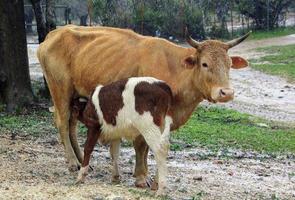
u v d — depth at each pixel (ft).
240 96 74.43
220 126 53.26
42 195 25.64
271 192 32.58
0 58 53.52
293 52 112.27
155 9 119.55
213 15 137.69
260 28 146.61
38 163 34.42
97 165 35.14
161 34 118.93
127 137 28.43
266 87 81.51
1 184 28.02
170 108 28.32
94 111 28.68
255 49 120.67
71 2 141.08
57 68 33.32
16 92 53.31
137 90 27.61
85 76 32.27
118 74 31.17
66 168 33.53
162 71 30.22
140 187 29.58
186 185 31.89
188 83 29.53
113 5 107.65
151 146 27.53
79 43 32.99
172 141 45.14
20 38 53.62
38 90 61.16
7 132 44.06
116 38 32.12
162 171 27.50
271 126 56.24
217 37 134.41
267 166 39.60
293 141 48.85
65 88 33.27
